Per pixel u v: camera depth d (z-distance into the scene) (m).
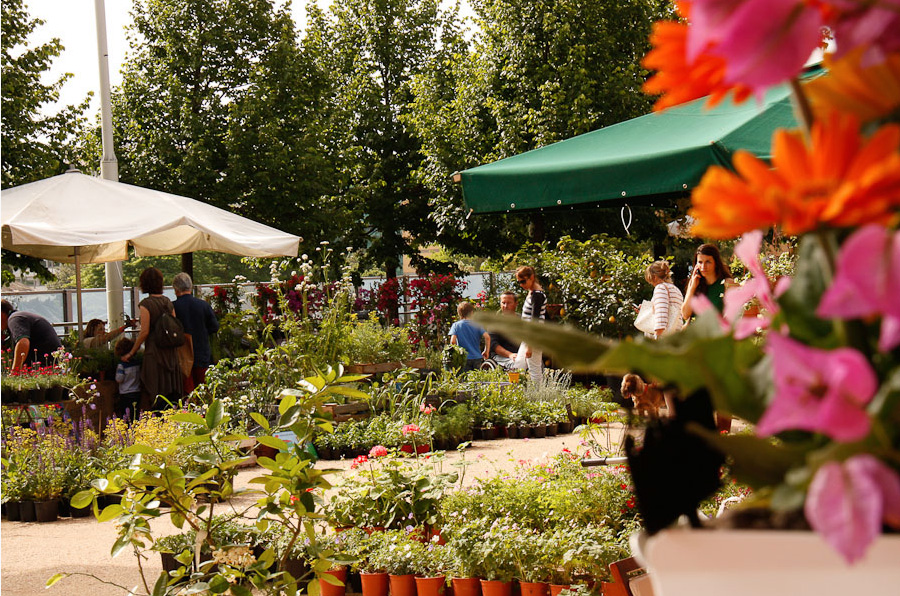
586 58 19.09
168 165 20.83
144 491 2.84
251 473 7.21
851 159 0.33
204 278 46.03
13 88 18.33
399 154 26.03
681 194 5.26
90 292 16.84
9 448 7.04
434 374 10.60
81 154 20.52
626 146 3.64
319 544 4.64
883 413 0.36
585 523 4.61
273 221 21.22
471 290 20.48
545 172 3.79
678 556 0.42
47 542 5.80
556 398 10.08
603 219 19.78
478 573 4.39
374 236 26.36
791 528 0.42
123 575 4.91
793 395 0.35
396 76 26.56
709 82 0.37
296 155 21.34
